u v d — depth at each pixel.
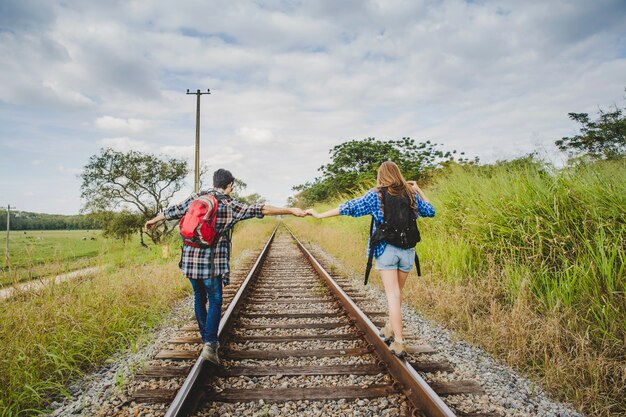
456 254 6.50
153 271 7.74
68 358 3.68
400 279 3.68
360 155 32.72
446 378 3.43
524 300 4.48
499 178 6.98
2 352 3.39
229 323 4.82
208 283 3.48
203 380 3.25
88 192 23.77
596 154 5.86
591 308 3.98
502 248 5.83
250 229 24.91
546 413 2.89
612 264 4.29
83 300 4.90
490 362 3.82
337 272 9.20
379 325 5.03
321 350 4.05
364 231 12.31
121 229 23.50
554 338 3.76
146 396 3.06
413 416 2.72
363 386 3.23
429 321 5.19
